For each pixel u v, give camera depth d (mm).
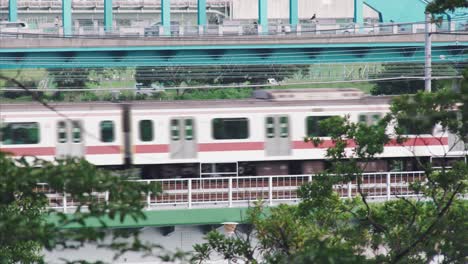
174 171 97062
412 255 49000
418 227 50250
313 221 53938
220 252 52781
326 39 152000
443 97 47688
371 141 53000
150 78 158125
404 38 153375
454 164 50969
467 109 47344
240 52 151875
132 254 71625
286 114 98000
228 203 81062
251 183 89812
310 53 154875
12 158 34656
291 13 171000
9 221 34625
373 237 50406
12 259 48969
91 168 34219
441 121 48656
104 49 145750
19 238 34875
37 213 48156
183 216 79750
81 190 34281
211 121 97000
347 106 98562
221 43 149375
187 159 96500
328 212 54250
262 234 51281
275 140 97875
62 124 94438
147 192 35469
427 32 95188
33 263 53219
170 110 96125
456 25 150000
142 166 96812
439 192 52469
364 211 53750
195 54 150500
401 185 82062
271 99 99000
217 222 80250
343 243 49281
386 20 173750
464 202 51312
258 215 56219
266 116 97938
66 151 94375
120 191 34781
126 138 50000
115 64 147500
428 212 51562
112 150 94500
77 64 145500
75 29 151500
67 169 33875
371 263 45312
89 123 94625
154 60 149000
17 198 42969
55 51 144625
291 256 39281
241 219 70812
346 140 60375
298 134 98188
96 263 36406
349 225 55031
